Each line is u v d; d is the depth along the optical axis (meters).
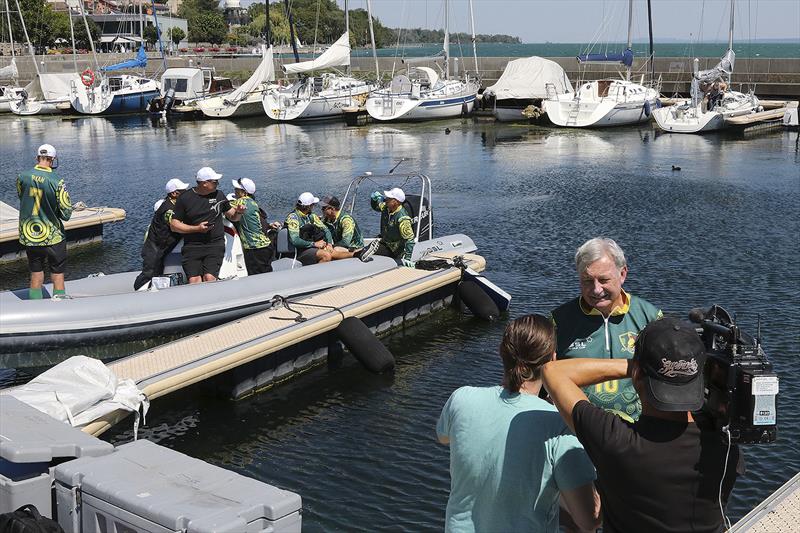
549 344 3.11
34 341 8.58
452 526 3.18
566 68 49.41
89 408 6.47
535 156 26.50
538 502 3.05
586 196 18.86
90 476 3.62
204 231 9.43
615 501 2.83
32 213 9.26
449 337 10.03
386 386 8.55
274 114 40.00
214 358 7.77
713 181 20.78
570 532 3.53
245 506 3.33
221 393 8.22
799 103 37.78
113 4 98.50
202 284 9.45
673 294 11.09
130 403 6.73
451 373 8.89
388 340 9.96
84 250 14.72
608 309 3.70
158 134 35.12
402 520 5.97
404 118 38.72
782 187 19.72
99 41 80.94
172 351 7.95
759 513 3.76
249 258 10.23
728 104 34.41
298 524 3.44
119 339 8.95
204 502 3.37
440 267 11.06
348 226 11.18
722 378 2.79
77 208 15.70
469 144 30.25
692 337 2.71
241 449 7.18
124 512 3.44
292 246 11.21
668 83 44.00
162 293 9.16
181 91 43.84
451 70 47.06
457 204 18.08
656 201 18.06
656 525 2.75
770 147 28.38
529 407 3.09
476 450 3.09
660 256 13.17
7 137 34.22
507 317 10.66
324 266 10.46
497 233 15.11
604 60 39.41
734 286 11.45
